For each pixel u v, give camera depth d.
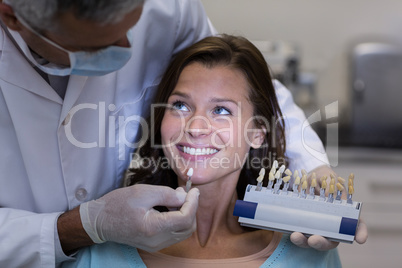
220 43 1.17
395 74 2.58
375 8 2.77
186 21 1.35
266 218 1.03
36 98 1.09
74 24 0.79
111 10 0.77
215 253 1.16
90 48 0.87
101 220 1.03
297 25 2.81
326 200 1.05
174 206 1.04
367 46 2.61
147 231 1.00
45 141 1.12
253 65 1.17
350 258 2.29
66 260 1.14
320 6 2.79
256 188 1.08
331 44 2.81
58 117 1.12
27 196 1.17
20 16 0.83
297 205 1.04
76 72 0.95
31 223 1.06
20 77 1.06
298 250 1.13
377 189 2.39
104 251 1.13
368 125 2.61
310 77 2.52
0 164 1.12
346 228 1.00
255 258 1.13
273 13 2.81
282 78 2.39
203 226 1.19
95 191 1.20
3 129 1.11
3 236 1.04
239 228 1.23
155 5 1.25
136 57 1.26
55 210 1.17
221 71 1.14
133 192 1.03
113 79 1.20
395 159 2.46
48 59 0.96
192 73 1.14
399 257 2.29
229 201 1.19
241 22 2.82
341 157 2.46
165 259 1.13
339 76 2.79
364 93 2.60
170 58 1.35
